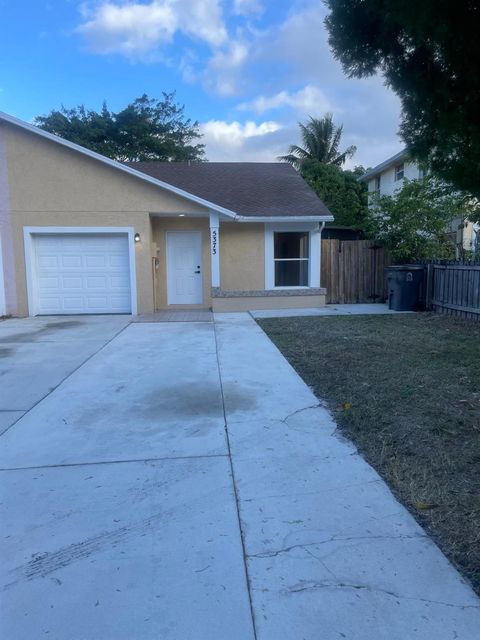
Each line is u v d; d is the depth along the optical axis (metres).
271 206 14.65
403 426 4.46
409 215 14.59
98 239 12.75
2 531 2.92
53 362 7.28
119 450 4.08
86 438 4.35
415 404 5.05
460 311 11.59
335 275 15.12
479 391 5.47
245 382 6.07
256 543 2.77
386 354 7.42
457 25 3.90
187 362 7.19
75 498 3.30
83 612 2.27
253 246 14.49
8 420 4.82
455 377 6.05
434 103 4.47
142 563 2.61
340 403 5.16
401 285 12.95
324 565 2.56
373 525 2.92
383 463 3.75
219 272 14.25
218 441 4.23
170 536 2.85
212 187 16.09
